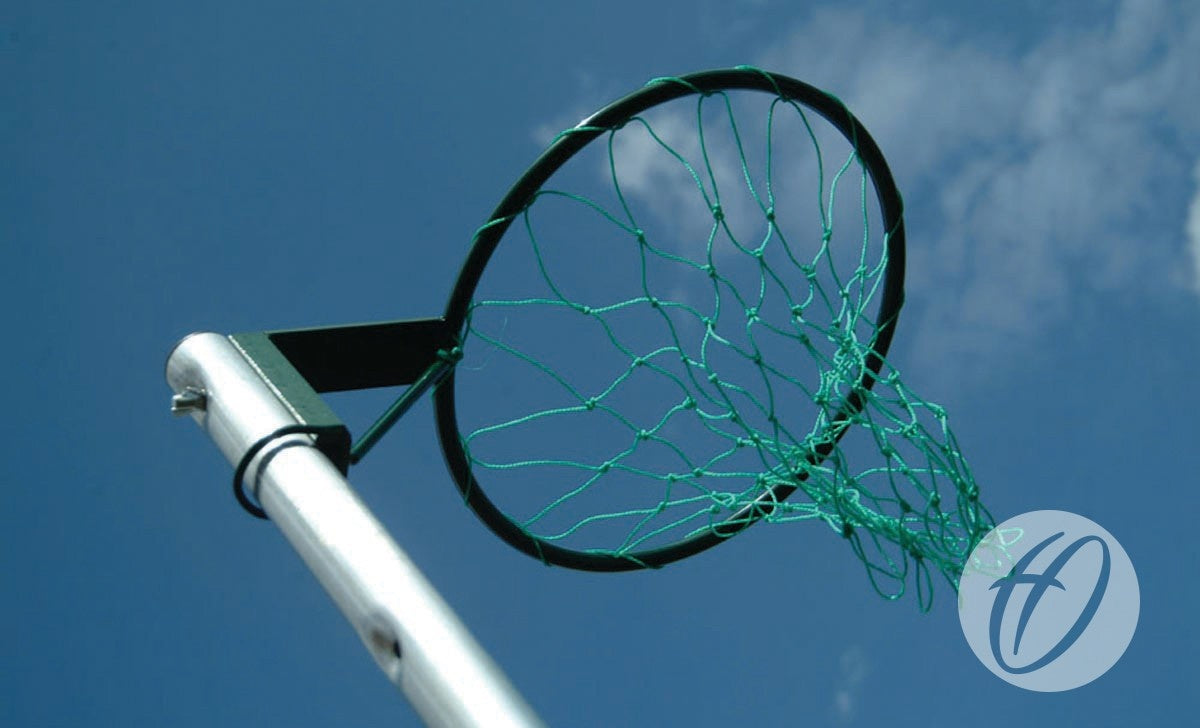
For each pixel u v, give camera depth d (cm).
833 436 325
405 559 156
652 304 312
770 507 332
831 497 323
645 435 317
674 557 329
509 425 300
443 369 271
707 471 326
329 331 257
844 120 321
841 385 325
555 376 300
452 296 276
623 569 326
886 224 333
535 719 137
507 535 311
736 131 310
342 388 258
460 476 299
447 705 139
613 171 298
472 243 284
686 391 318
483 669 142
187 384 197
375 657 150
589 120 294
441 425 289
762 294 316
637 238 302
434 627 146
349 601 154
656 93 298
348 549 158
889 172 330
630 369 314
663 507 325
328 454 182
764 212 314
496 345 284
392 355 264
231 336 204
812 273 318
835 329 322
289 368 197
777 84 311
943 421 325
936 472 323
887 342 335
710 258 308
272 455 174
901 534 324
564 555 320
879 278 332
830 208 321
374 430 261
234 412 183
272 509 170
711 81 303
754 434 321
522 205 288
